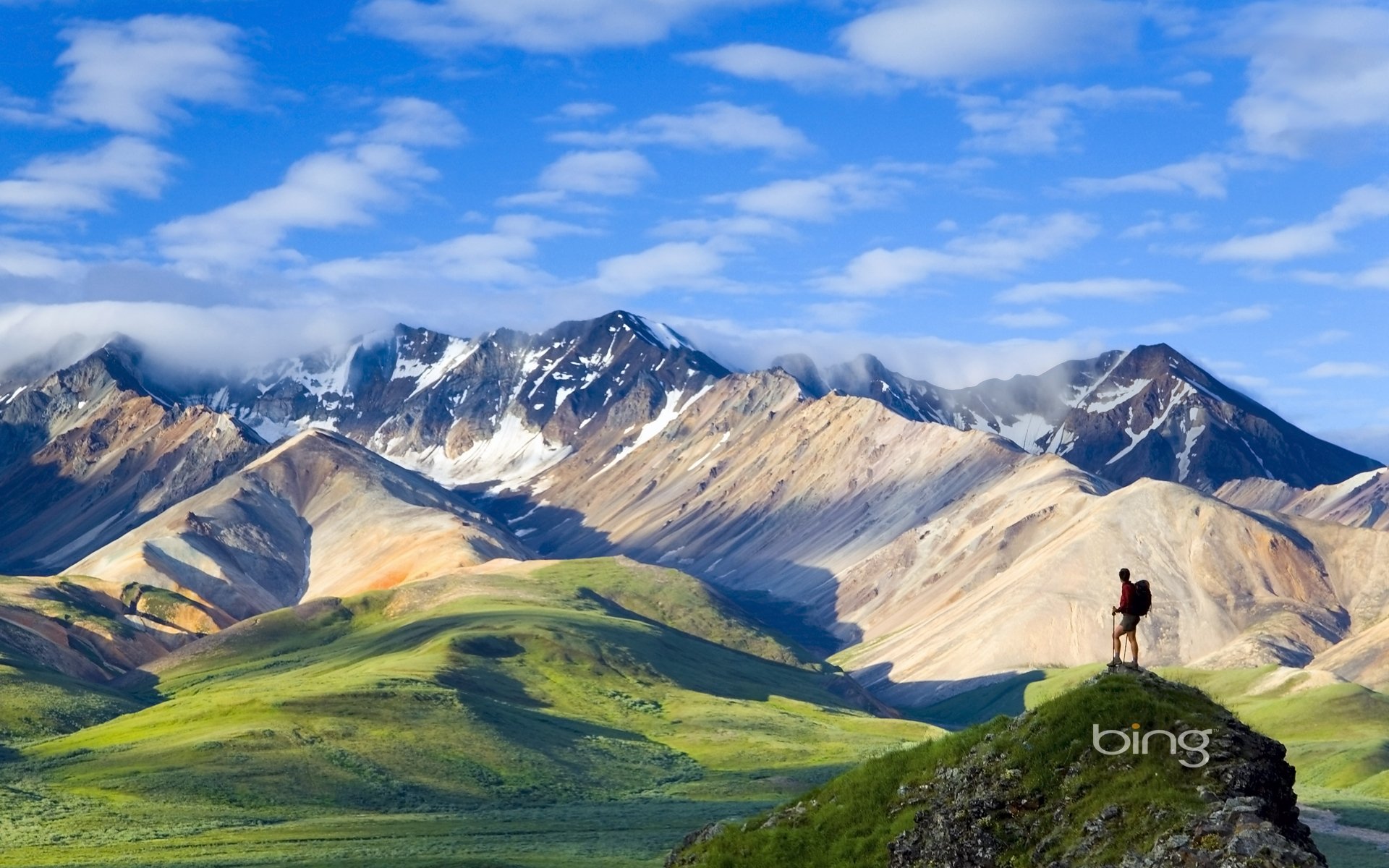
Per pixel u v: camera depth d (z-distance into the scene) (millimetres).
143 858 138500
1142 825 45844
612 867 123312
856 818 55438
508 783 198500
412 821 169125
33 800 170375
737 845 57406
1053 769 49906
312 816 172250
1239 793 45969
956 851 49406
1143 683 51312
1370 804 172125
